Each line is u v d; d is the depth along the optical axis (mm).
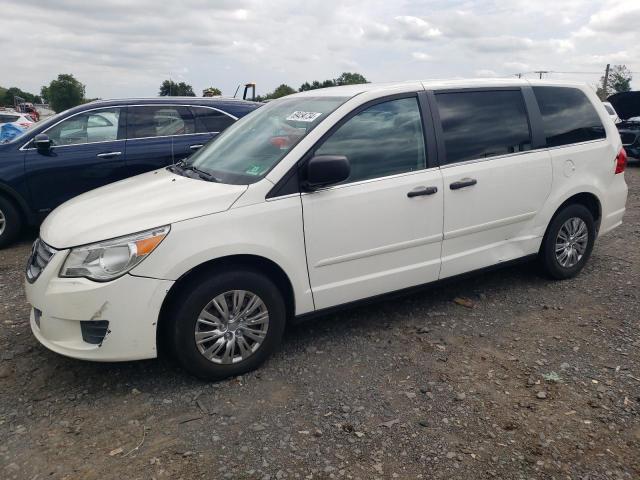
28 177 6457
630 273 5367
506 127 4504
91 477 2617
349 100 3848
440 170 4105
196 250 3191
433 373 3541
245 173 3633
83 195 4020
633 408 3129
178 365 3664
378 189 3811
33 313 3570
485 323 4285
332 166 3416
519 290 4941
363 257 3838
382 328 4207
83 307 3102
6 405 3219
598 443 2836
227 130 4629
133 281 3102
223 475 2621
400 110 4020
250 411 3145
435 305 4633
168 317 3289
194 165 4176
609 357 3727
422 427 2984
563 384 3391
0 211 6469
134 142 6930
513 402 3207
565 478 2590
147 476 2619
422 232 4051
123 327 3135
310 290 3672
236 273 3359
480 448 2809
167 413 3131
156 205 3326
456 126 4250
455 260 4293
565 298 4754
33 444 2867
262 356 3561
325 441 2871
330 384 3426
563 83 5035
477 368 3602
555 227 4883
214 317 3348
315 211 3576
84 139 6758
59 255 3189
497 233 4512
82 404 3229
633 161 14531
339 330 4176
